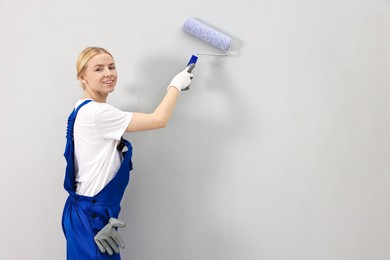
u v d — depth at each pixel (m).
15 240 1.59
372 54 1.56
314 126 1.57
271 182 1.58
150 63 1.55
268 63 1.55
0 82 1.55
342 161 1.58
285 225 1.59
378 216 1.59
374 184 1.58
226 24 1.54
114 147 1.30
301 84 1.56
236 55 1.55
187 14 1.54
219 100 1.56
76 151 1.30
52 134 1.57
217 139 1.57
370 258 1.60
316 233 1.59
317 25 1.55
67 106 1.56
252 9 1.54
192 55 1.47
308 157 1.58
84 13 1.54
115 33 1.54
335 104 1.57
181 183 1.58
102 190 1.26
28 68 1.55
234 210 1.58
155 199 1.58
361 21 1.55
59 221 1.58
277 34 1.55
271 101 1.56
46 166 1.57
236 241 1.59
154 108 1.56
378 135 1.58
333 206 1.59
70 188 1.30
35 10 1.54
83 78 1.33
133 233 1.58
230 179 1.58
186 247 1.59
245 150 1.57
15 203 1.58
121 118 1.25
